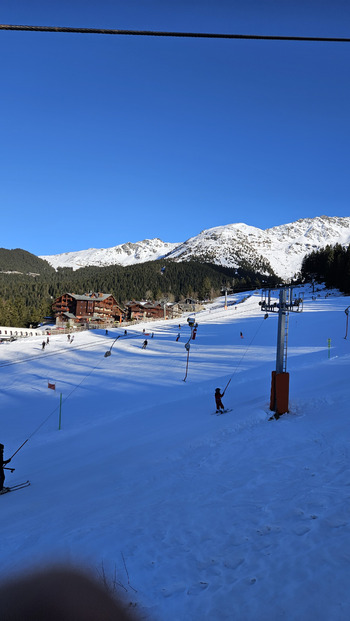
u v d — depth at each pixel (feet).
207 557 18.28
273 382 51.44
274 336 199.93
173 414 70.44
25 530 26.45
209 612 14.11
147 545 20.39
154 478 33.88
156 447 46.11
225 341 201.98
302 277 626.64
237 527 20.97
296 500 23.13
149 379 126.93
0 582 17.28
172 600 15.11
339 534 18.12
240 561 17.47
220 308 418.72
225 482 29.07
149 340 234.99
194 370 133.08
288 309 53.57
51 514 29.22
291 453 33.32
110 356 182.39
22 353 207.10
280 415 49.73
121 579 17.02
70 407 100.12
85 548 20.84
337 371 76.64
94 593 15.66
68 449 58.90
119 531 22.77
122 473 37.73
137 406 90.58
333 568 15.52
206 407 71.92
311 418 45.34
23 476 46.73
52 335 278.87
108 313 484.74
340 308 293.64
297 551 17.39
